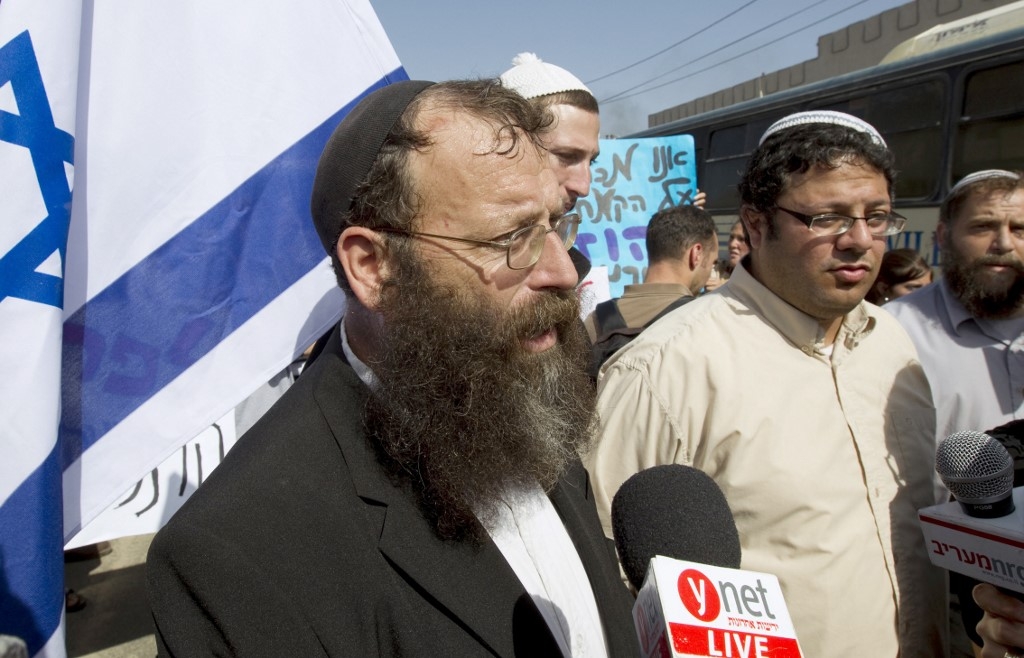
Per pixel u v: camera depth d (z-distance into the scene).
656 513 1.29
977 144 6.41
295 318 1.85
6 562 1.29
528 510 1.25
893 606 1.75
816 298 1.78
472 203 1.14
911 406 1.94
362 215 1.18
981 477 1.44
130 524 2.67
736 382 1.75
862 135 1.79
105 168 1.62
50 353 1.37
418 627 1.04
